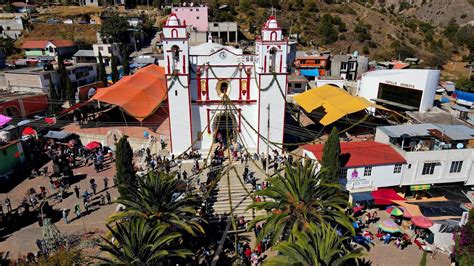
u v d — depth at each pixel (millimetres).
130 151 33750
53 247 30422
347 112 51938
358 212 36406
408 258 30359
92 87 69000
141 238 22891
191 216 29625
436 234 31438
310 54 104688
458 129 39938
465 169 38031
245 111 46438
